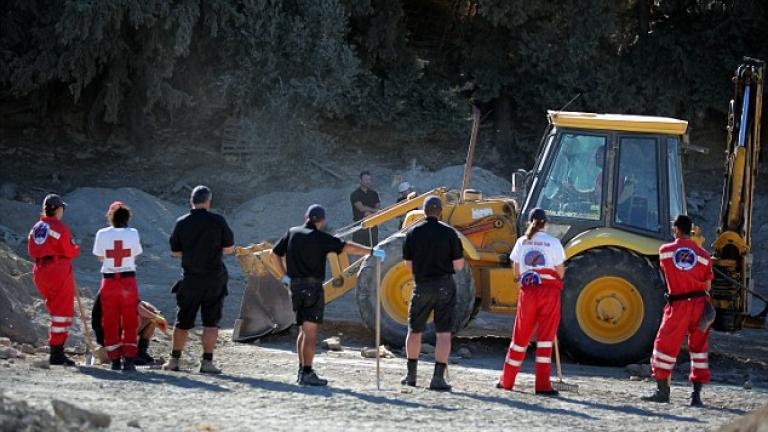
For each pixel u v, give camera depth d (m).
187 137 46.53
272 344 21.02
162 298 25.89
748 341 25.78
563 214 20.81
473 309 21.52
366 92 46.38
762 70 21.34
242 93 42.81
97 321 17.06
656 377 16.25
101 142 46.06
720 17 47.97
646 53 48.31
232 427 11.84
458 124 48.28
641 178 20.72
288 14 43.56
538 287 16.14
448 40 50.84
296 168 43.69
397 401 14.50
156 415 12.28
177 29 40.22
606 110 47.53
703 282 16.05
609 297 20.23
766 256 40.16
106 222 35.69
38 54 41.16
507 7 46.00
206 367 16.62
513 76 49.19
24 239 32.44
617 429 13.37
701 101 48.06
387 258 20.56
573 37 46.97
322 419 12.80
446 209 21.58
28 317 19.34
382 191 41.06
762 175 48.06
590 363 20.45
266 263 21.05
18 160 43.91
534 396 15.95
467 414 13.82
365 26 47.53
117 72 42.38
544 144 21.70
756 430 10.91
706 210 45.56
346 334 22.70
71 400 12.93
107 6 38.50
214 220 16.36
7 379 14.38
